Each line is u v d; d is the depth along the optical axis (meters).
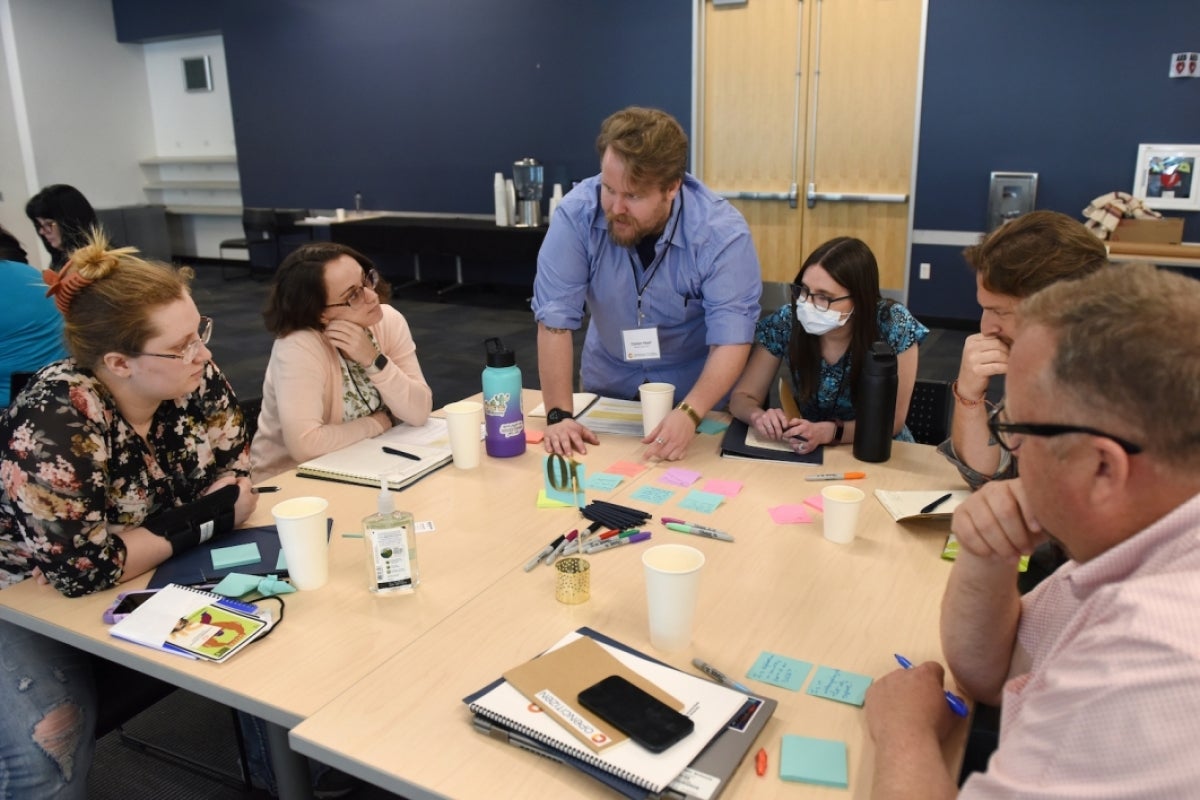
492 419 2.02
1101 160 5.53
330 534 1.64
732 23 6.35
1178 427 0.65
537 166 7.45
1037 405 0.73
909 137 6.03
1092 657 0.67
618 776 0.95
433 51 7.78
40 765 1.52
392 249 7.77
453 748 1.03
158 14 9.39
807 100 6.24
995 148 5.79
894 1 5.80
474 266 8.28
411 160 8.25
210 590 1.41
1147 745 0.59
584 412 2.34
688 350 2.42
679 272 2.21
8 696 1.50
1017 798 0.66
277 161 9.09
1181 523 0.68
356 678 1.17
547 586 1.42
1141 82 5.31
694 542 1.57
